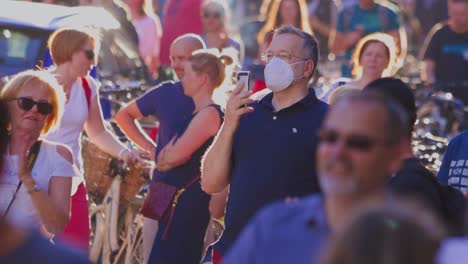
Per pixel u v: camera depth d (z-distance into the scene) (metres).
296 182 10.61
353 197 7.20
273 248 7.43
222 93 13.70
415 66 24.09
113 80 19.38
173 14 22.00
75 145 13.61
